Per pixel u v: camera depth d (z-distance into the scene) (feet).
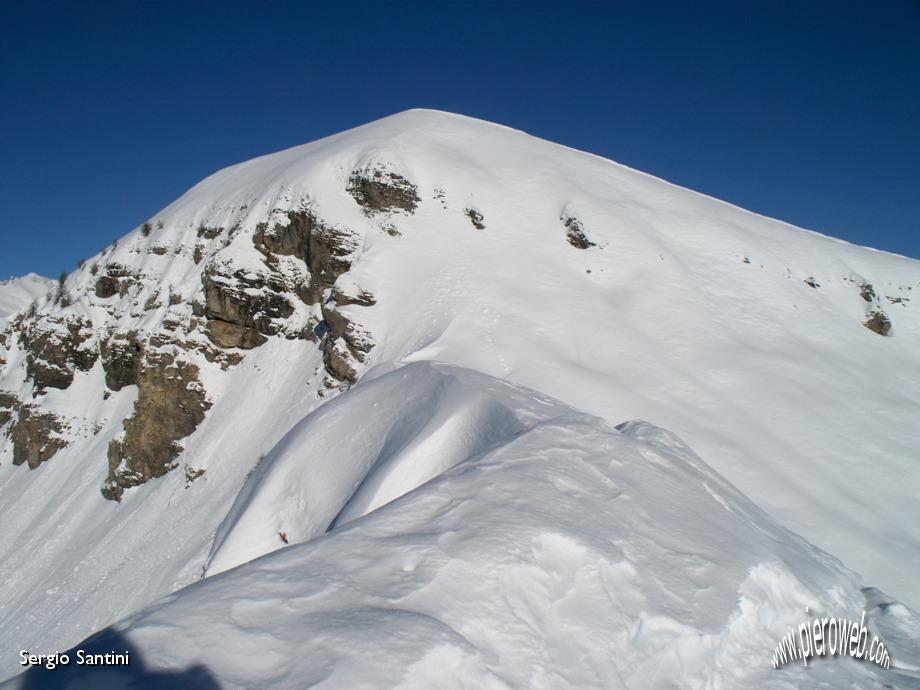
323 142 156.04
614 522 21.84
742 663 18.53
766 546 25.49
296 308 112.16
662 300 106.52
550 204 125.80
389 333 93.45
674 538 22.40
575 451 27.37
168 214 151.33
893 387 98.78
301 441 43.37
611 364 85.30
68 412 124.98
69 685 11.54
